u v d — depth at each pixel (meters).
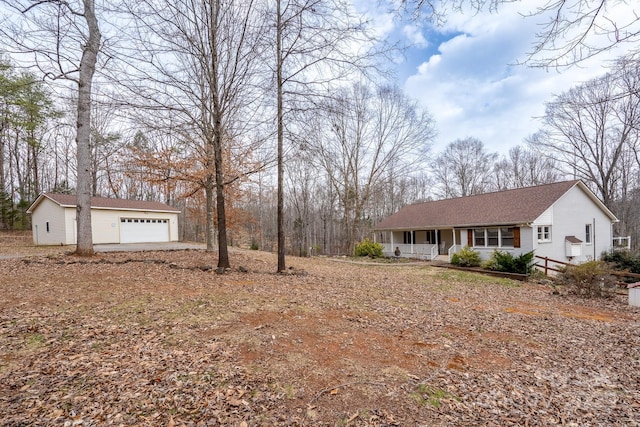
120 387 2.99
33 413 2.54
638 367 4.02
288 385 3.21
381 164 25.16
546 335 5.23
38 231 20.16
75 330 4.30
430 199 41.28
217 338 4.30
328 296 7.37
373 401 3.00
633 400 3.24
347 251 25.72
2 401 2.67
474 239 17.53
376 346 4.41
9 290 6.09
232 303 6.08
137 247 16.98
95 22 9.04
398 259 20.19
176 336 4.30
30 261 9.37
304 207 35.00
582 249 16.50
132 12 7.26
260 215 35.72
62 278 7.37
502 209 16.83
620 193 26.27
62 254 10.91
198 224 31.97
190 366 3.47
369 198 29.17
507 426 2.72
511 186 35.66
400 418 2.76
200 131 9.61
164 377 3.21
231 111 9.40
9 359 3.42
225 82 9.02
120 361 3.51
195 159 11.17
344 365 3.74
